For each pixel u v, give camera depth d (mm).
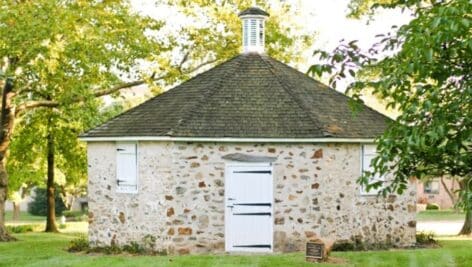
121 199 20172
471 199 7922
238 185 19328
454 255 18031
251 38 22891
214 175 19219
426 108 7867
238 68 21938
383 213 20469
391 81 8258
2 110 24125
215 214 19203
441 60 8133
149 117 20531
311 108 20578
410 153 8477
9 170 31422
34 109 28359
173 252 18938
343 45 9156
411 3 9289
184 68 27750
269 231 19344
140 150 19625
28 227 33688
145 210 19375
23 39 20844
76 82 22734
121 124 20828
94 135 20781
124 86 25969
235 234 19281
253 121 19672
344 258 17281
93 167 21172
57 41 21219
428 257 17547
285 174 19422
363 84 9047
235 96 20594
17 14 20719
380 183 9148
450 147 8086
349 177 19953
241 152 19312
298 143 19500
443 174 8844
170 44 26875
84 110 27094
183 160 19109
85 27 22547
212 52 28375
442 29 7457
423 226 34875
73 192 54594
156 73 26188
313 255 16797
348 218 19875
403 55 8219
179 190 19062
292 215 19406
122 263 16734
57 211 57969
